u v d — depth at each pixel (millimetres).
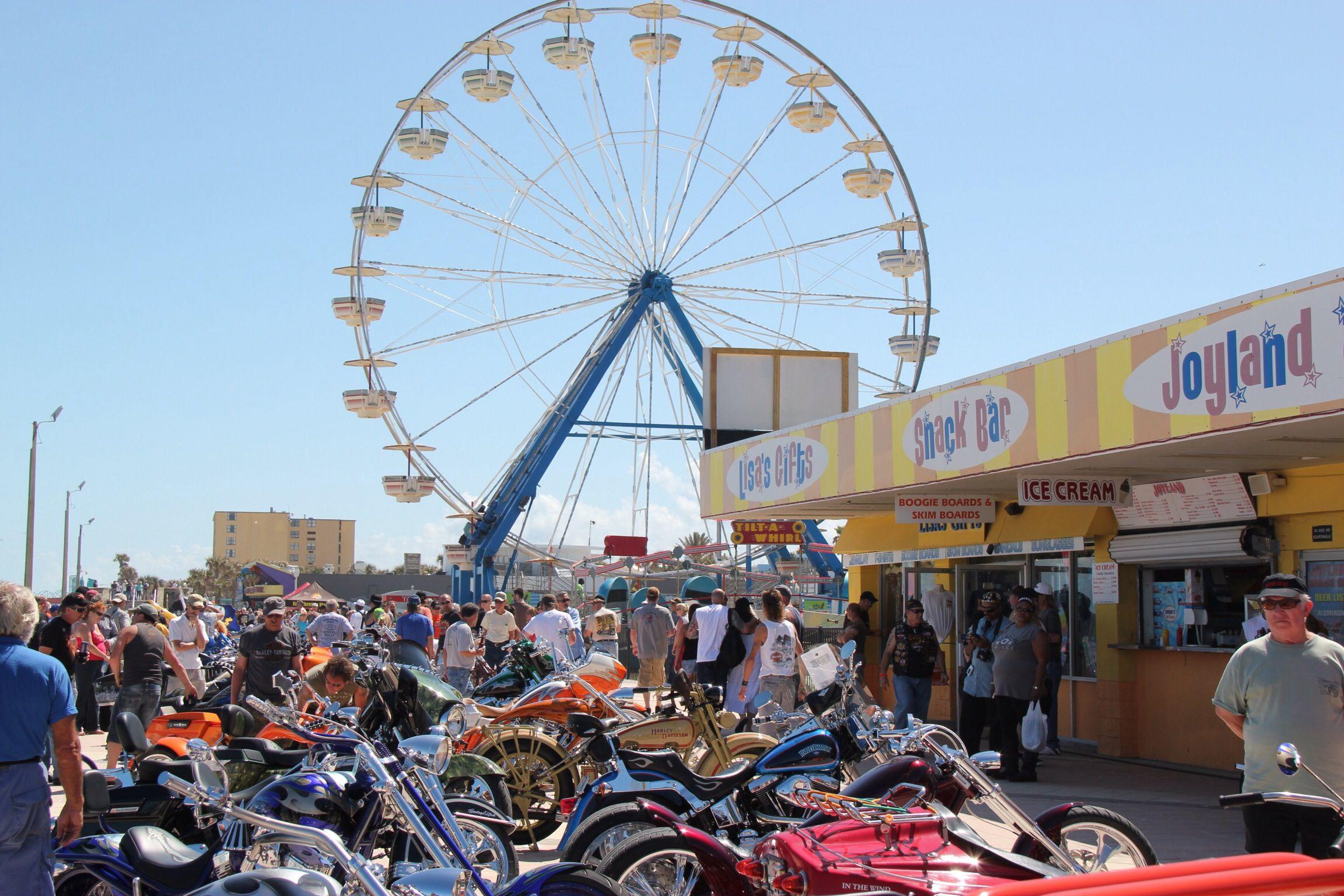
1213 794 10547
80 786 5352
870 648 17547
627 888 5617
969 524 15375
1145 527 12594
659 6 29594
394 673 8086
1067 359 10109
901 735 6387
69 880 5938
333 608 30828
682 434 31453
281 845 5746
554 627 16156
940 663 15711
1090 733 13703
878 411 13336
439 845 5371
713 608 14305
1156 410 9055
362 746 5504
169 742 7492
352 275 30109
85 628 15703
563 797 8914
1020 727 11969
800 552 33938
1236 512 11281
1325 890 4180
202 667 15938
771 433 16438
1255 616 11445
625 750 7008
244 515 161625
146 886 5750
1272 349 8008
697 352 31547
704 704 8484
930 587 17109
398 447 30766
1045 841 5625
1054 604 12891
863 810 5551
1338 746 5535
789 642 11586
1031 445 10562
